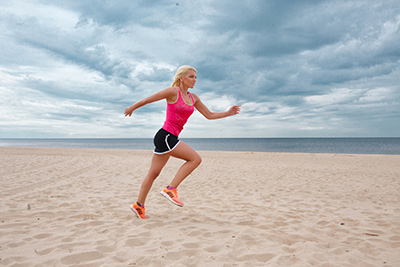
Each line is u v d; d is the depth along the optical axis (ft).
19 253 7.33
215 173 28.99
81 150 70.18
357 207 14.80
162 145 10.19
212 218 11.93
